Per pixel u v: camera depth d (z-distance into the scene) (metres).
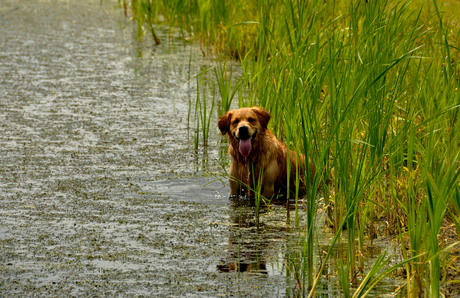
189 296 4.93
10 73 14.34
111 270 5.45
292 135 6.63
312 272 5.09
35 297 4.91
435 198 4.64
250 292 5.00
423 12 11.49
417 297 4.54
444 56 6.80
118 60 16.14
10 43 18.03
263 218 6.93
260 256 5.78
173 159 9.01
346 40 8.32
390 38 6.75
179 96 12.67
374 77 6.29
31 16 23.50
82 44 18.23
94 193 7.57
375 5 6.80
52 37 19.22
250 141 7.77
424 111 6.83
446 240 5.81
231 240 6.21
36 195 7.45
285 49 8.95
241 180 7.99
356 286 5.05
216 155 9.27
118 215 6.89
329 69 6.20
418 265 4.61
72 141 9.70
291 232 6.45
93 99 12.30
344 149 5.85
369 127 5.95
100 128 10.42
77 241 6.13
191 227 6.58
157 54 16.95
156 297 4.91
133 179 8.12
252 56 11.01
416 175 6.44
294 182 8.52
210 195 7.70
